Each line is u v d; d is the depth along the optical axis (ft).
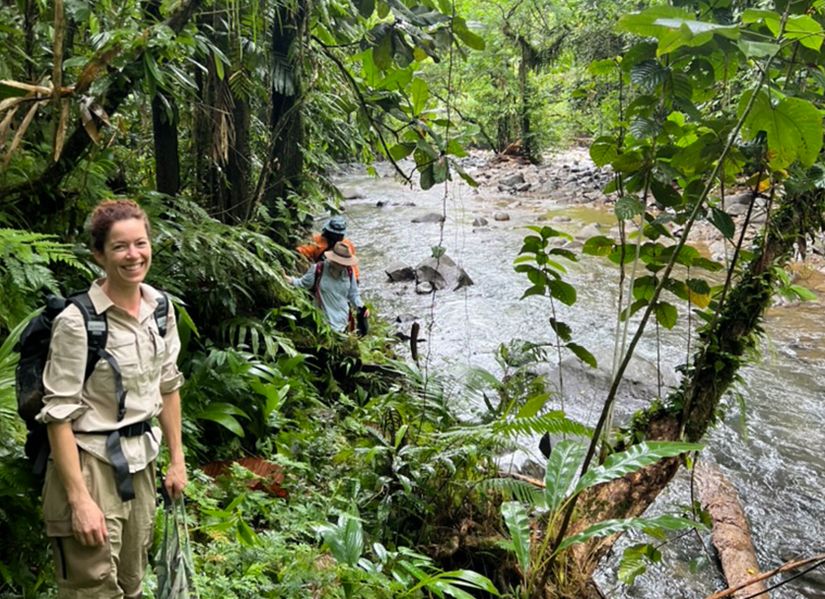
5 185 10.75
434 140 11.37
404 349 22.13
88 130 9.68
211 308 14.65
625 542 13.62
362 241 39.45
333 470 11.64
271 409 12.50
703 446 8.16
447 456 10.79
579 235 39.29
